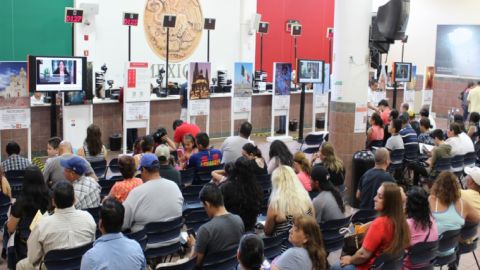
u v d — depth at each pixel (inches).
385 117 442.9
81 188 203.6
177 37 613.9
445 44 741.3
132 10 573.6
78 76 406.3
